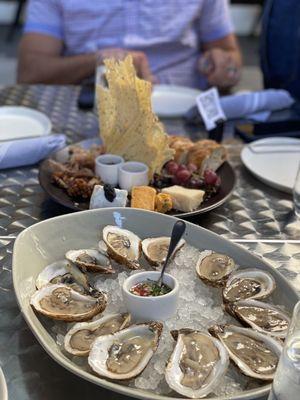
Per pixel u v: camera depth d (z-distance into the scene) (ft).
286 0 6.46
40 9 7.05
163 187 3.79
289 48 6.52
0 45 16.44
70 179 3.69
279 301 2.56
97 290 2.55
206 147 4.09
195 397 1.99
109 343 2.20
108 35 7.15
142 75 5.70
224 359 2.12
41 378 2.20
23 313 2.27
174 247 2.59
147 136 3.77
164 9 7.10
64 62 6.82
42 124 4.91
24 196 3.78
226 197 3.66
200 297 2.60
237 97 5.57
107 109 3.94
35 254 2.75
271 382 2.06
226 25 7.57
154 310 2.37
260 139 5.01
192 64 7.46
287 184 4.01
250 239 3.38
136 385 2.07
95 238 2.99
